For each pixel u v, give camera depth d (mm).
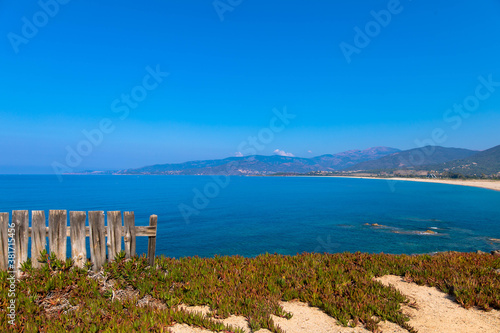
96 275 7535
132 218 7973
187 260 9891
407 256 11297
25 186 180000
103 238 7797
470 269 9438
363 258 10812
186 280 8039
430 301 7375
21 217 7375
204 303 7035
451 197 117812
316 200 105312
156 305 6883
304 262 10000
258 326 5820
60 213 7531
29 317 5836
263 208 79562
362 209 77625
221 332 5695
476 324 6164
